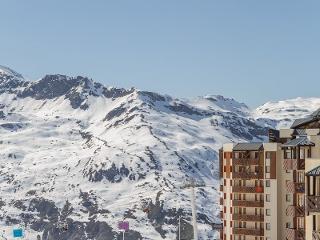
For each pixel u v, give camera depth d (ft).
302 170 459.32
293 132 460.14
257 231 522.47
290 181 502.38
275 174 515.09
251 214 529.45
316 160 262.06
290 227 499.10
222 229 565.53
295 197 469.57
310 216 263.29
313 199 252.01
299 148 442.50
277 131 536.01
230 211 549.13
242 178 537.65
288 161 468.75
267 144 521.24
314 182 256.73
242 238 532.73
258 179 526.57
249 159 534.37
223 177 563.89
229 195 551.59
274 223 514.68
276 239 513.45
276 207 513.04
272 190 515.50
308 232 264.31
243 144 542.57
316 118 415.44
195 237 430.61
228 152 555.69
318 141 414.62
